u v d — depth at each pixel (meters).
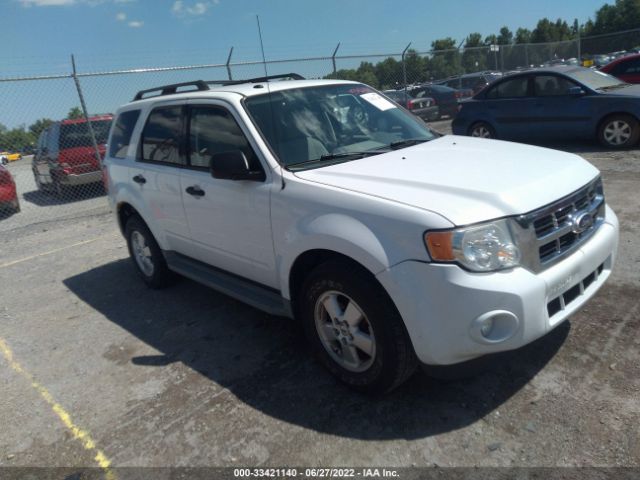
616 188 6.73
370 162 3.29
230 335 4.02
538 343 3.34
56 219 9.42
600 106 9.20
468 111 10.97
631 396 2.76
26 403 3.44
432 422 2.77
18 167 12.68
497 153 3.39
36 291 5.64
